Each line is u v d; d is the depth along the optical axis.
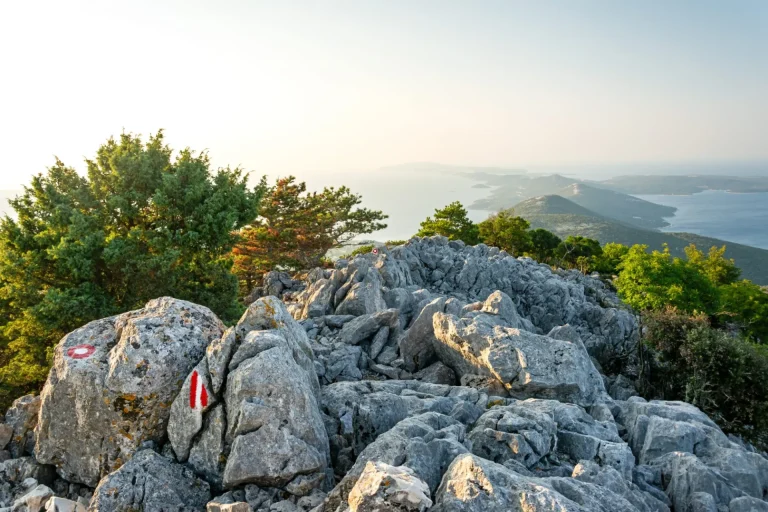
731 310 56.56
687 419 15.77
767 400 23.23
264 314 13.66
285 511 10.00
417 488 8.44
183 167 28.58
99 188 29.05
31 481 11.90
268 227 53.00
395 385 16.72
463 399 15.63
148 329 12.34
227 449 10.98
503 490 8.92
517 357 16.86
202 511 10.40
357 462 10.33
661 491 12.16
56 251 25.14
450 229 82.88
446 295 39.12
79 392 11.73
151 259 26.31
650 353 27.14
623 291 51.34
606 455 12.48
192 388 11.27
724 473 12.89
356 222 56.94
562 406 14.52
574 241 99.88
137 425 11.61
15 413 14.00
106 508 10.01
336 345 22.00
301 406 11.05
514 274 42.03
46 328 25.14
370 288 27.44
